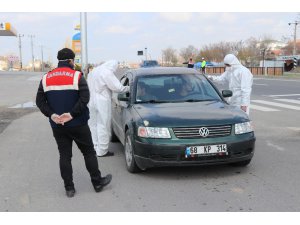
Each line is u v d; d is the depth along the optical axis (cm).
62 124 500
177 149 548
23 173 629
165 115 584
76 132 512
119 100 677
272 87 2453
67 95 498
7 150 795
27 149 802
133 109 637
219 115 586
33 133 984
